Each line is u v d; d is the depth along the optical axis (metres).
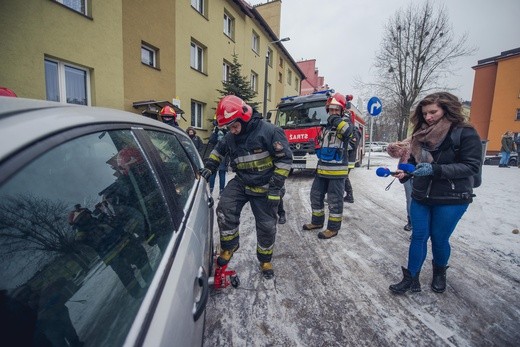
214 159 2.68
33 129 0.67
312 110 8.06
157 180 1.28
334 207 3.62
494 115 23.59
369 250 3.31
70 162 0.77
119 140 1.08
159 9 9.12
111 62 7.43
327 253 3.23
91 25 6.82
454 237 3.64
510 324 2.02
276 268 2.87
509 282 2.58
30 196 0.62
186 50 10.68
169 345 0.76
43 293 0.60
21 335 0.52
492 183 7.79
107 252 0.79
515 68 22.36
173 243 1.12
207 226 1.85
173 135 2.13
